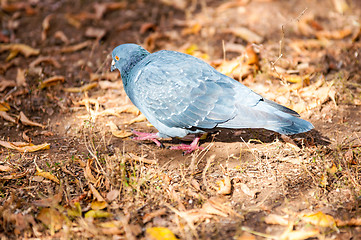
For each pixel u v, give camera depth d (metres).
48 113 10.58
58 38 14.27
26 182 8.05
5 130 9.88
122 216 7.11
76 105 10.87
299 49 12.95
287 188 7.71
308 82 11.12
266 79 11.43
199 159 8.70
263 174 8.12
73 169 8.38
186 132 8.58
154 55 8.90
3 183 7.93
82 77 12.16
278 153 8.68
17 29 14.81
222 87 8.06
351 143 8.84
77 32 14.61
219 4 16.41
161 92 8.20
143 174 7.92
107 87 11.52
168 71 8.25
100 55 13.24
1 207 7.23
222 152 8.91
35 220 7.10
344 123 9.59
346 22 14.54
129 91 8.93
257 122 7.77
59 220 6.95
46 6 16.22
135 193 7.68
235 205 7.36
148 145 9.27
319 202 7.31
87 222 6.91
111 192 7.56
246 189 7.62
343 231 6.65
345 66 12.01
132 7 16.17
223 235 6.65
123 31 14.61
